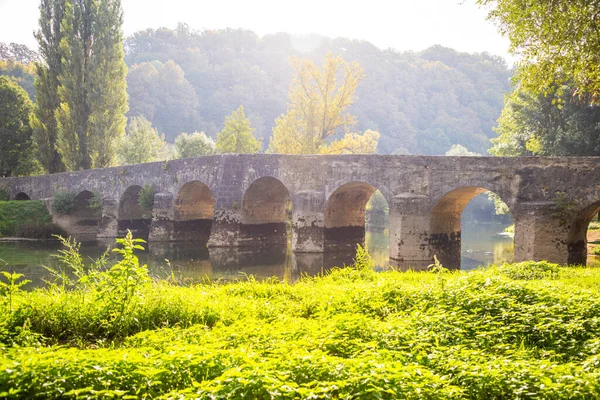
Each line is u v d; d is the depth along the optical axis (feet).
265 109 403.54
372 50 439.22
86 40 161.48
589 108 109.40
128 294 31.35
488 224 228.63
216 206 111.14
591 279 47.34
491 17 56.29
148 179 133.59
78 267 37.04
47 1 171.12
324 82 153.79
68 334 30.32
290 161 102.78
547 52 53.93
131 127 239.71
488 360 22.97
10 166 197.67
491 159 78.18
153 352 22.62
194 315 32.71
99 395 17.38
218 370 19.84
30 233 143.74
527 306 31.96
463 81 446.60
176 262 91.71
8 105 193.67
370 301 37.11
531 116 122.62
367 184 98.12
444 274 55.36
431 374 19.30
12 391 17.13
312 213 99.55
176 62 447.42
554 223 71.36
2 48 389.60
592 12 49.78
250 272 81.10
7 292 32.60
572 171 71.20
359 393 17.33
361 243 107.34
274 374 18.76
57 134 162.50
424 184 84.79
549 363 21.27
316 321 31.55
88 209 159.94
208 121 392.47
